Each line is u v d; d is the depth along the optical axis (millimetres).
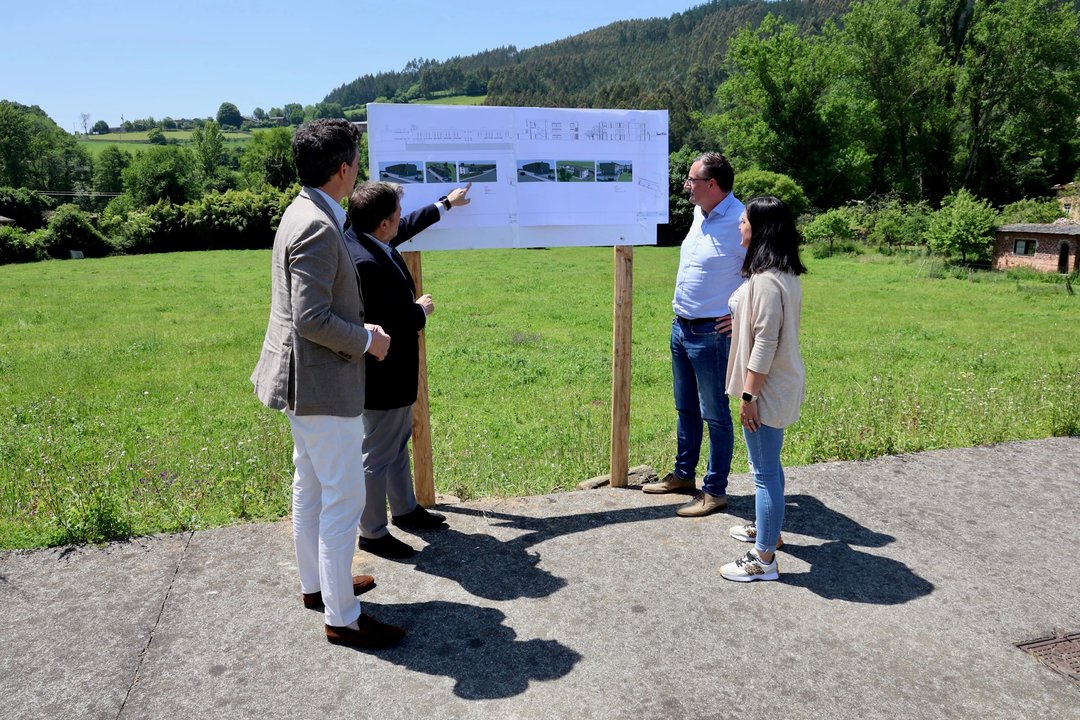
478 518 4055
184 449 7457
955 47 53219
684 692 2570
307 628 2920
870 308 21594
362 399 2666
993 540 3820
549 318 19516
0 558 3490
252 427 8602
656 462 5406
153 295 24609
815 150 52469
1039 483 4621
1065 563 3574
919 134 53000
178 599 3129
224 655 2740
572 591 3248
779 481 3270
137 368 13125
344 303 2592
